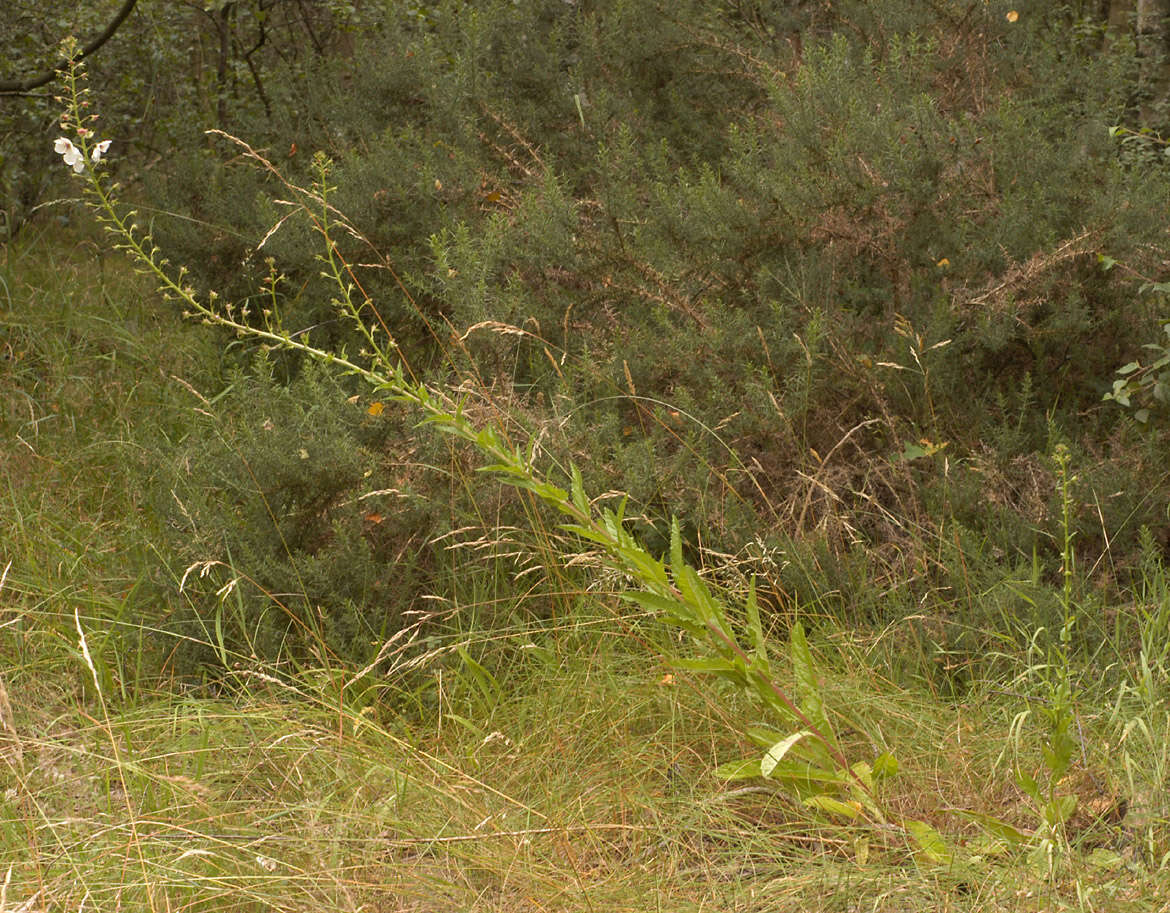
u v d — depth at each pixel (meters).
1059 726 2.47
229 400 5.17
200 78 9.36
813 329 3.66
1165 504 3.44
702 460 3.55
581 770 2.84
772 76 5.12
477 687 3.22
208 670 3.37
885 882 2.28
